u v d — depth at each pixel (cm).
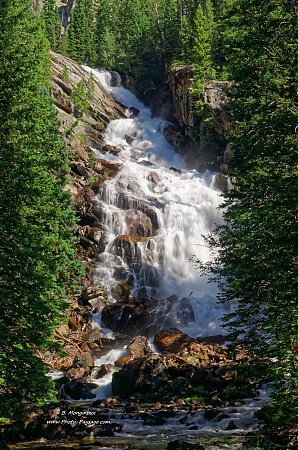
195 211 4053
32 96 1933
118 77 7394
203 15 5775
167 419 1720
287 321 1139
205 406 1862
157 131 5894
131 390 2108
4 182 1364
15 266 1234
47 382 1215
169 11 7125
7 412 1210
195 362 2353
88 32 8169
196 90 4997
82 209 3781
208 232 4003
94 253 3559
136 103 6944
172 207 4003
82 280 3341
